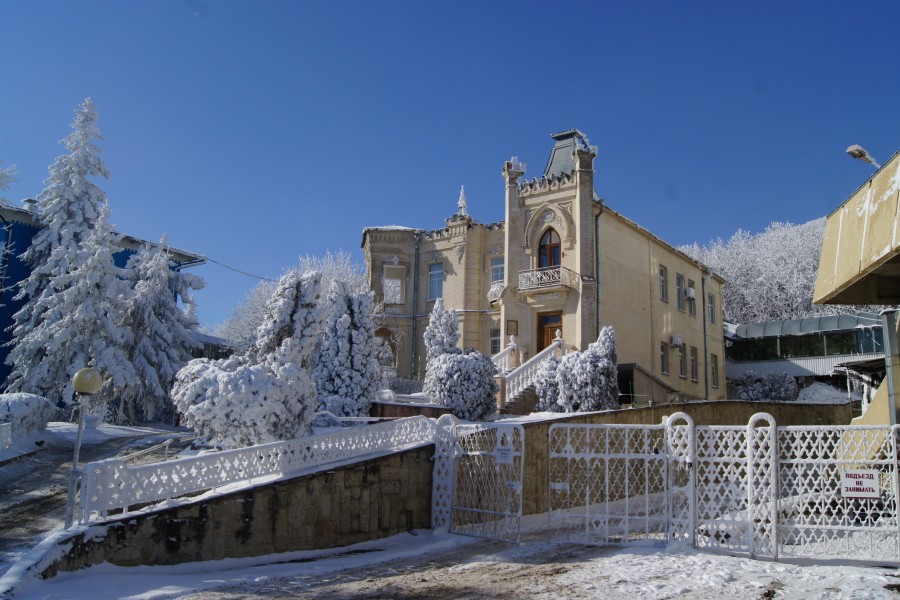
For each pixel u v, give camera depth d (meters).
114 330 27.19
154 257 31.19
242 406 13.23
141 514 10.31
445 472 14.45
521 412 23.62
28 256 31.81
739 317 59.44
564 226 30.14
